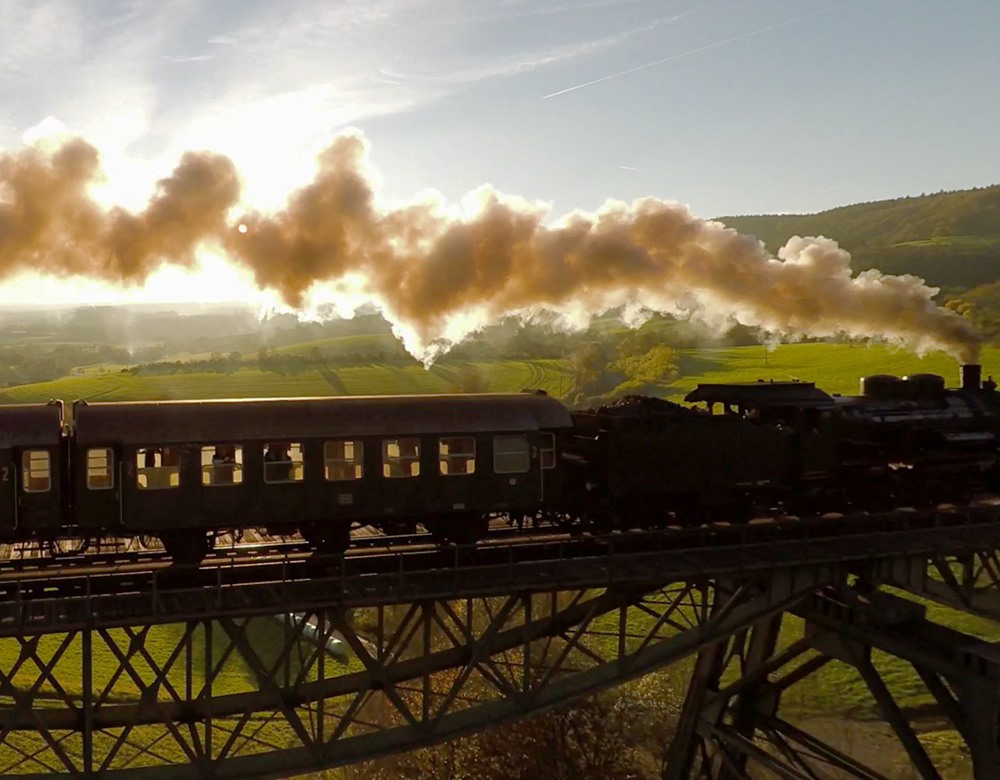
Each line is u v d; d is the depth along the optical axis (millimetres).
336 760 16656
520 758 25188
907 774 28781
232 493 17328
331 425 17969
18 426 16625
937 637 17422
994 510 22328
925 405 24984
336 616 16406
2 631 14305
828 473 22969
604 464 20578
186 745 15727
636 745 29391
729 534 21312
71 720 17438
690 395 25719
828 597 19328
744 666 21453
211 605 15430
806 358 71625
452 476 18672
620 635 18656
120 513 16922
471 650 19266
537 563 17938
